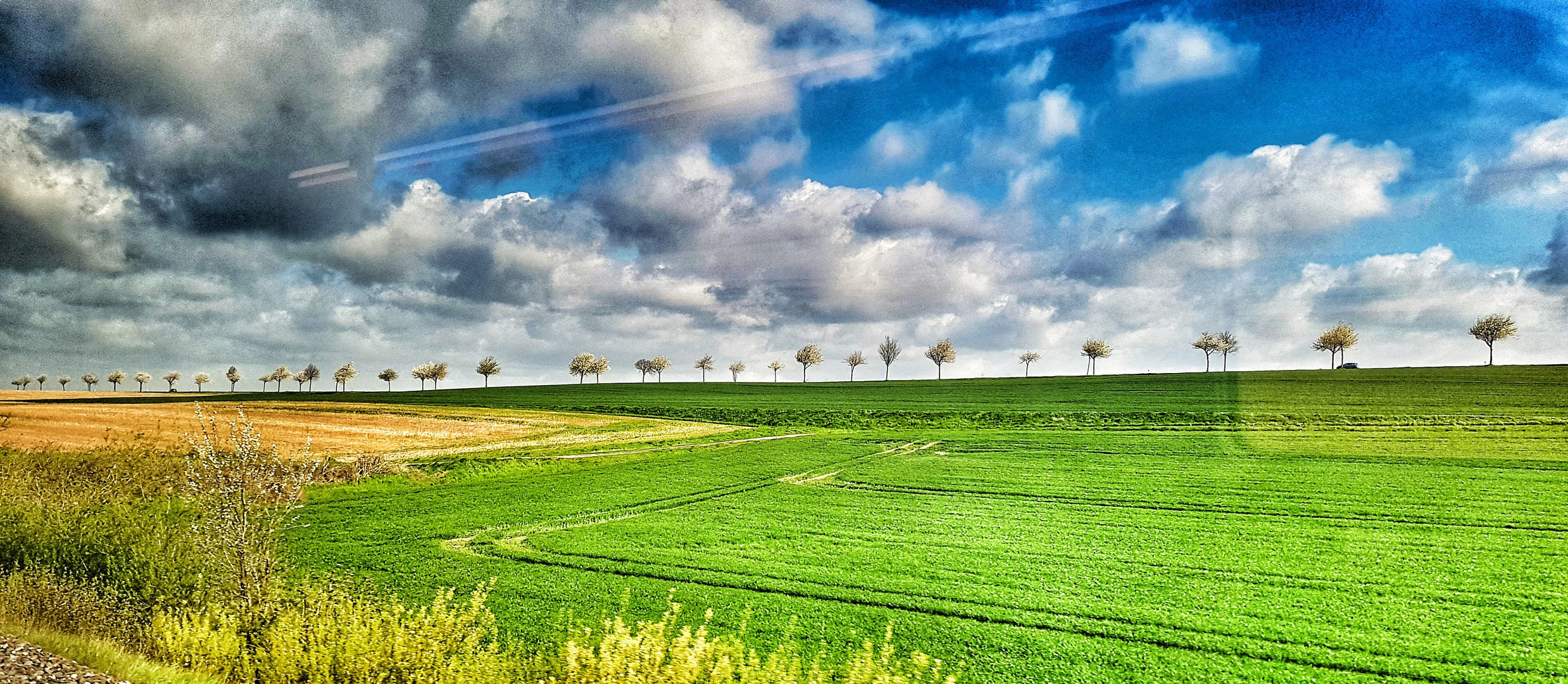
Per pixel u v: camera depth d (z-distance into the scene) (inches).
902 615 762.8
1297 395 3454.7
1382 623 724.0
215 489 498.0
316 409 3678.6
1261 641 680.4
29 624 434.6
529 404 4416.8
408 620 423.5
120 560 564.1
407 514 1306.6
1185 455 2054.6
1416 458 1863.9
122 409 3046.3
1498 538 1074.7
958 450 2271.2
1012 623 737.6
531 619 728.3
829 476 1812.3
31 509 682.2
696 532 1179.9
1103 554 1024.9
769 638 689.0
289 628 408.8
